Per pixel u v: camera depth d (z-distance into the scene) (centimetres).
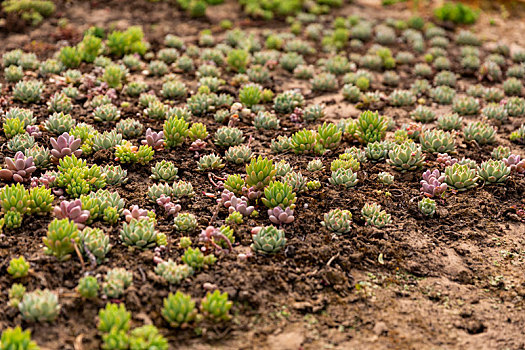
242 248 181
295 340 170
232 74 240
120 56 243
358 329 172
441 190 195
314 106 220
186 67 239
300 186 193
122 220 184
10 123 201
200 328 169
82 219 180
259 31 291
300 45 264
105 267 175
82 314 169
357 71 245
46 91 221
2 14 273
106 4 302
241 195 191
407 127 212
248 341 169
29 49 243
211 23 295
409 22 309
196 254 177
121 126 207
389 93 236
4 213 181
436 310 175
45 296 169
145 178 196
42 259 175
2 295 170
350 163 198
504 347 171
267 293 175
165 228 184
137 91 224
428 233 188
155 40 261
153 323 170
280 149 206
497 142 215
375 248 184
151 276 175
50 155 196
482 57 272
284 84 237
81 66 234
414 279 180
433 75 249
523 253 186
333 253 182
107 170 192
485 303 177
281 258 180
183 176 197
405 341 171
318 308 174
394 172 201
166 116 213
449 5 317
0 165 194
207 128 212
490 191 198
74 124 205
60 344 166
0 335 166
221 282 175
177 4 312
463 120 224
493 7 342
